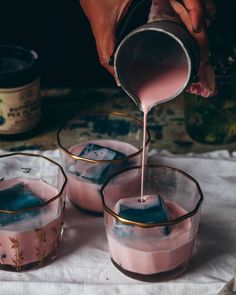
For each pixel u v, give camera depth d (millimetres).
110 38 568
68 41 813
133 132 674
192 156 696
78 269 577
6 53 766
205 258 587
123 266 566
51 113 792
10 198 575
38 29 805
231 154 707
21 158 628
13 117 732
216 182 666
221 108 723
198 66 526
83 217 634
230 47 695
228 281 564
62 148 628
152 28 504
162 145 746
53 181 605
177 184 592
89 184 618
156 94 545
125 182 597
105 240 606
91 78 839
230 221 626
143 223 540
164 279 565
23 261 569
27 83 723
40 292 556
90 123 697
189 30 540
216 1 673
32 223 558
